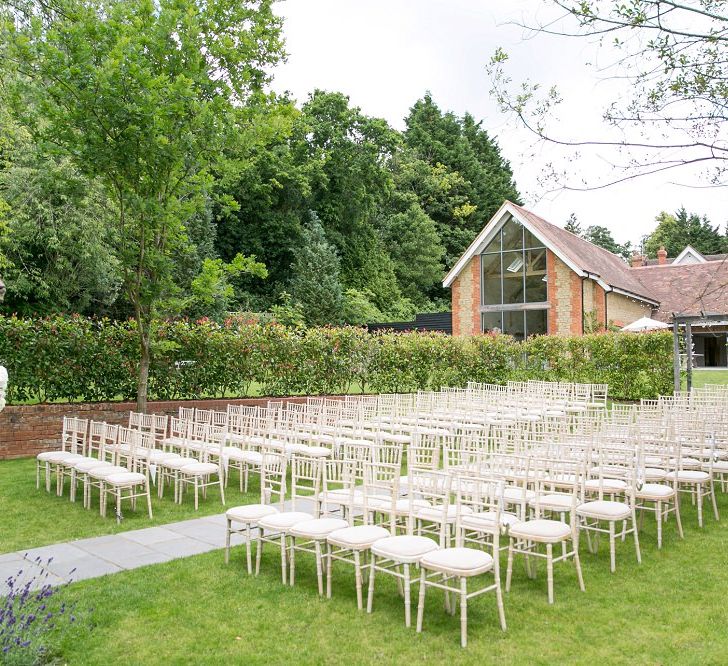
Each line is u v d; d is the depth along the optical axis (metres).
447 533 5.68
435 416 12.61
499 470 7.22
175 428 12.31
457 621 5.04
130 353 14.49
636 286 32.62
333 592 5.69
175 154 11.92
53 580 5.91
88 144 11.55
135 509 8.59
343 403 15.64
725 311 28.45
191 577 6.02
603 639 4.70
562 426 9.47
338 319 37.28
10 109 15.11
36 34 11.60
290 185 41.31
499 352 22.52
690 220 51.91
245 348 16.23
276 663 4.39
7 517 8.28
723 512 8.30
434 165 55.19
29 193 21.16
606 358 21.36
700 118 4.95
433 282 49.38
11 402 13.09
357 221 45.84
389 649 4.57
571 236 32.78
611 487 6.93
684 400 12.85
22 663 4.11
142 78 11.30
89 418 13.52
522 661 4.38
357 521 7.17
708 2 4.69
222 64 13.55
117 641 4.71
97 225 21.77
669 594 5.54
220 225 40.78
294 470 6.73
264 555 6.72
